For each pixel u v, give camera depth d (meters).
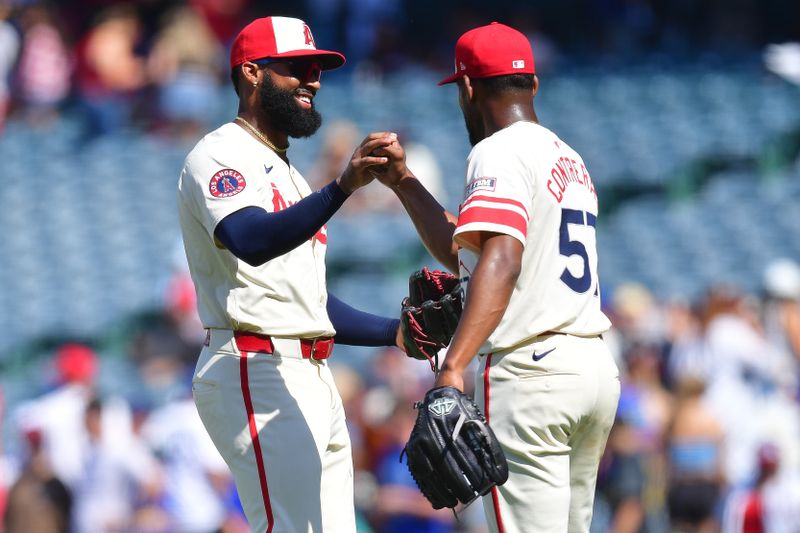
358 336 17.47
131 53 62.75
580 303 15.16
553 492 14.99
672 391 36.28
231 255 15.71
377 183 50.16
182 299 41.50
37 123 61.28
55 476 31.72
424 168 47.81
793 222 49.50
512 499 15.00
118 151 58.38
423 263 48.38
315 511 15.75
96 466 32.72
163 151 58.09
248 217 15.15
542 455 15.00
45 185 57.34
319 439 15.90
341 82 60.41
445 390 13.98
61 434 32.78
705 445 32.03
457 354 14.06
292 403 15.79
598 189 51.56
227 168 15.64
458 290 16.48
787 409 34.16
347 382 34.22
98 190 56.47
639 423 31.97
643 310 37.78
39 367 48.81
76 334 49.31
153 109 59.47
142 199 55.75
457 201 50.91
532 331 14.88
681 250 48.47
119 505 32.72
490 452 13.91
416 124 56.56
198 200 15.68
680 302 39.75
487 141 15.09
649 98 57.16
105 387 42.94
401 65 62.31
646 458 32.00
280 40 16.27
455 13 64.81
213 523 32.12
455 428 13.79
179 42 59.47
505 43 15.58
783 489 30.58
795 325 37.34
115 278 52.03
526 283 14.97
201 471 32.28
